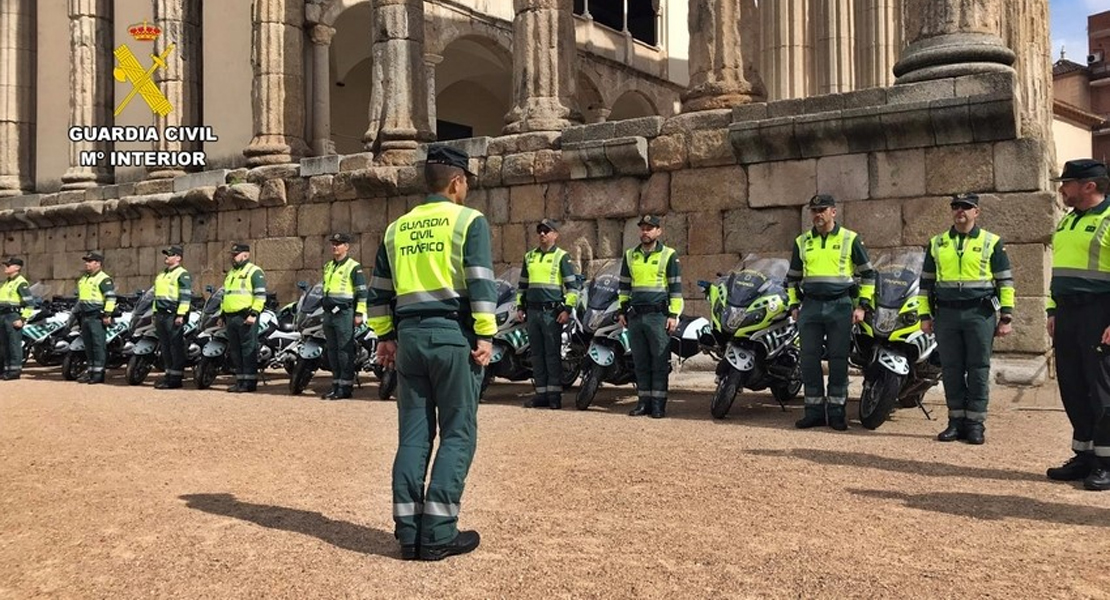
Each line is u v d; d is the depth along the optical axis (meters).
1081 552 4.40
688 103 13.12
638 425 8.95
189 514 5.31
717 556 4.35
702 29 13.05
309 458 7.16
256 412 10.30
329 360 12.02
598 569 4.17
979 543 4.55
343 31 24.80
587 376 10.34
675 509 5.30
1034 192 10.24
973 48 10.66
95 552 4.55
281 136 18.22
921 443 7.67
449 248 4.59
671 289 9.55
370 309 4.84
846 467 6.56
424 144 15.91
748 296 9.42
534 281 10.55
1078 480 6.07
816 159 11.74
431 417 4.67
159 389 13.52
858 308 8.43
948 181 10.78
